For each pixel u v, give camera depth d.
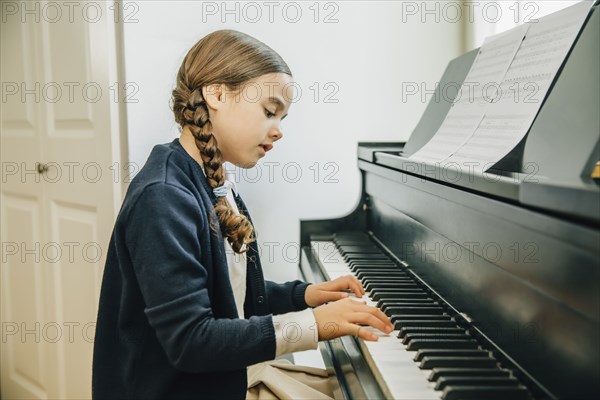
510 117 0.96
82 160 1.45
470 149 1.03
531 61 0.97
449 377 0.69
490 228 0.76
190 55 1.03
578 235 0.53
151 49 1.40
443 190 0.90
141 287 0.86
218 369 0.85
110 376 0.97
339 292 1.11
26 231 1.73
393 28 1.87
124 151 1.37
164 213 0.87
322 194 1.89
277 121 1.03
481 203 0.75
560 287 0.60
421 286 1.10
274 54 1.02
